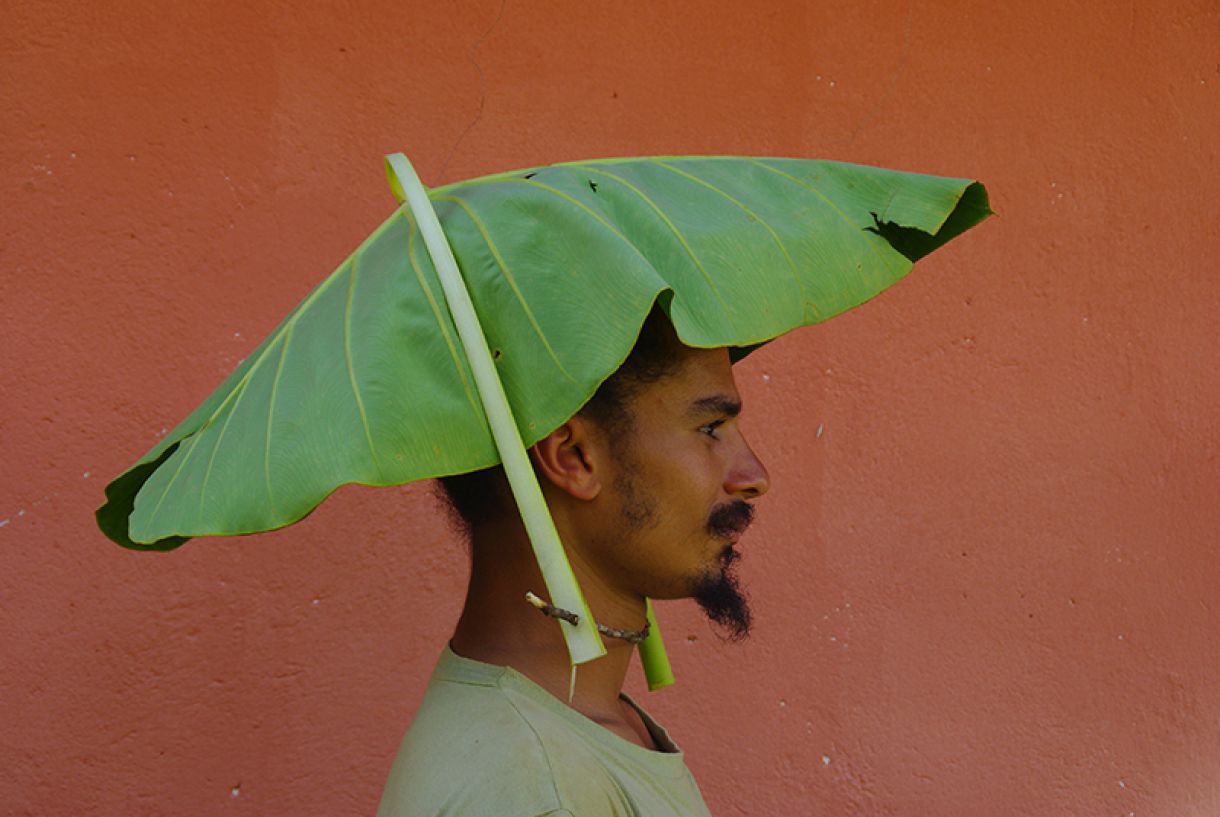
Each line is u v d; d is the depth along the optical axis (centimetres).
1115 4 329
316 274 266
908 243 169
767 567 298
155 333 255
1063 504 321
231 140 262
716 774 291
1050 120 323
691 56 297
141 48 257
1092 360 324
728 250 144
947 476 312
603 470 152
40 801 244
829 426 304
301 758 261
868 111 310
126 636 251
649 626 178
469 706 148
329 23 270
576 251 139
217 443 139
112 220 254
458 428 136
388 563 269
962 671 312
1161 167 330
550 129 285
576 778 141
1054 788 318
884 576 307
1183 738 329
